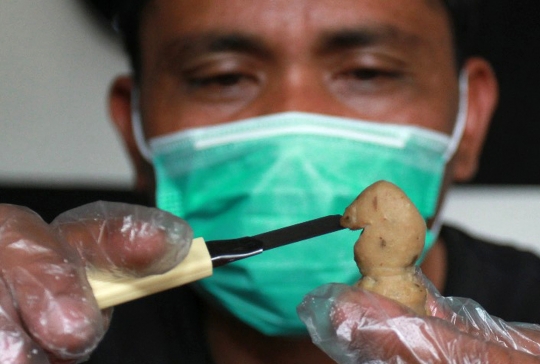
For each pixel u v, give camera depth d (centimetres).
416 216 92
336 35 143
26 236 89
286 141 143
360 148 146
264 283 141
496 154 232
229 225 148
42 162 240
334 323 88
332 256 139
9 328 84
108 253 89
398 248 91
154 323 180
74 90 239
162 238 87
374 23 144
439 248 178
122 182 245
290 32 143
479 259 181
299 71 146
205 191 151
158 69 158
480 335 99
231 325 169
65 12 233
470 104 180
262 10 143
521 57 221
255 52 146
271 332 151
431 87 155
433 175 156
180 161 155
